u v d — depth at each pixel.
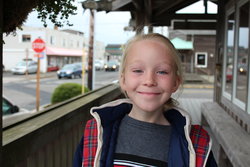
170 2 6.64
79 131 2.81
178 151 1.08
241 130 3.13
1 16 1.21
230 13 4.46
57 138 2.22
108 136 1.13
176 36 23.06
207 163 1.11
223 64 4.80
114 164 1.10
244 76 3.73
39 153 1.91
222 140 2.90
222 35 4.98
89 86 10.49
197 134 1.12
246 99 3.21
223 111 4.40
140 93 1.09
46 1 1.42
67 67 23.19
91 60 10.55
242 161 2.14
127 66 1.12
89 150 1.14
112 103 1.22
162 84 1.08
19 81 20.11
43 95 13.52
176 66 1.13
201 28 8.81
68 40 37.59
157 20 8.00
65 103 2.96
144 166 1.07
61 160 2.32
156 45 1.09
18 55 31.78
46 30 31.95
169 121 1.18
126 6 6.55
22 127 1.83
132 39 1.16
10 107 5.81
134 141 1.12
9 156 1.46
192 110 6.61
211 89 14.71
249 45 3.18
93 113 1.17
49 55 32.88
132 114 1.18
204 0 7.64
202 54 22.44
